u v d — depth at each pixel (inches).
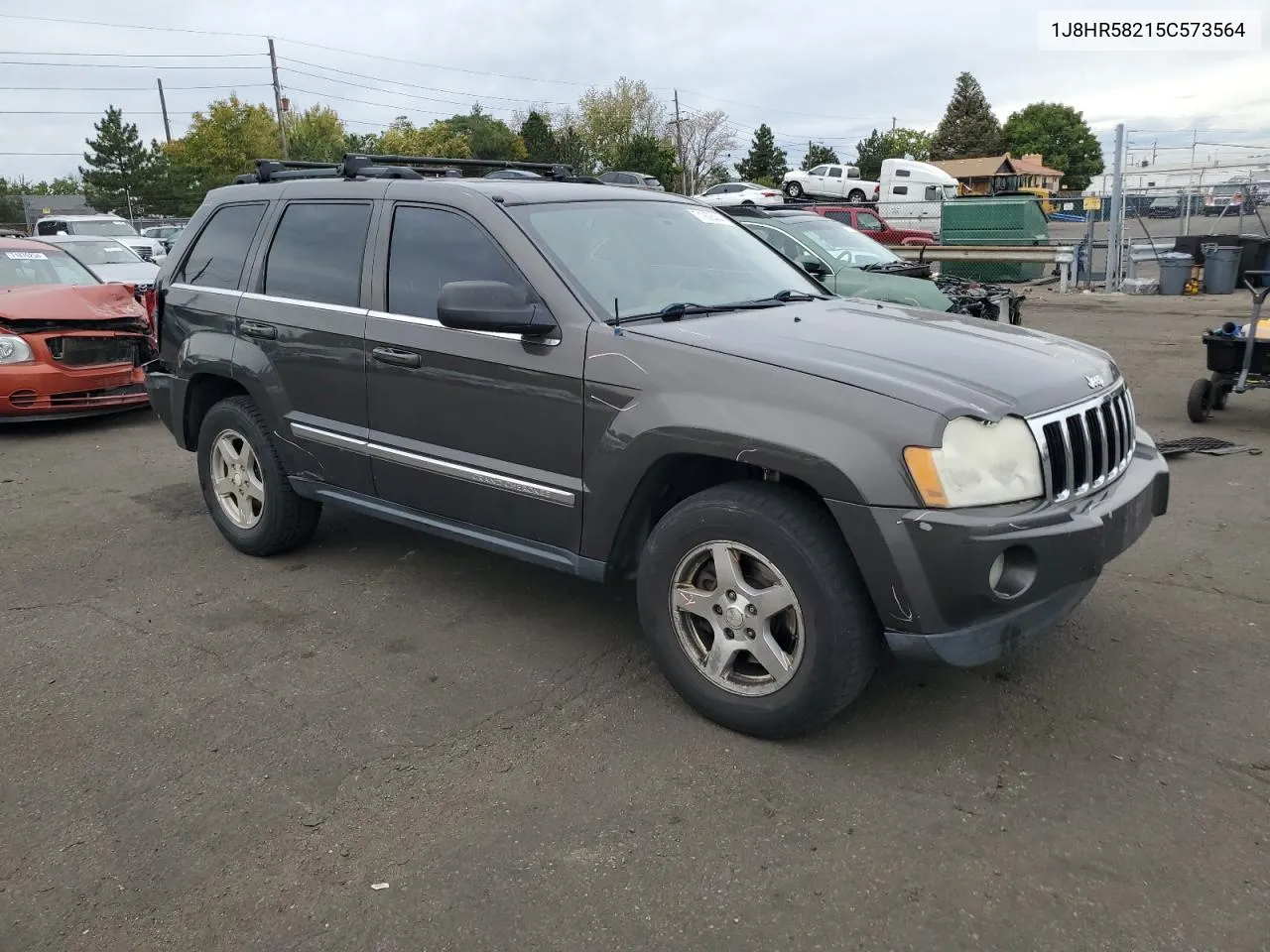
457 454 156.0
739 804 116.1
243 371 188.2
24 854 110.0
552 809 116.0
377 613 174.1
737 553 126.5
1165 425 309.6
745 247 185.0
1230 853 105.7
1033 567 115.6
